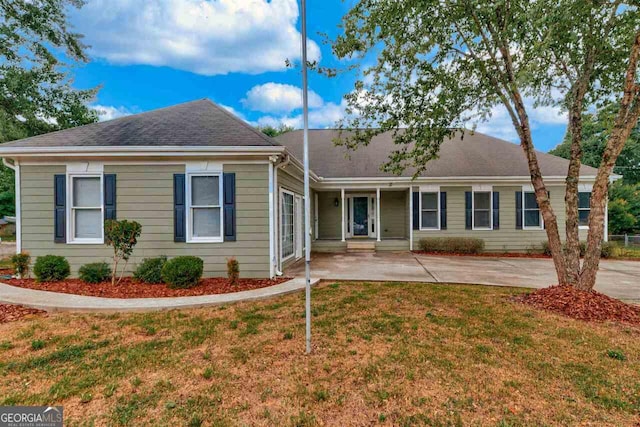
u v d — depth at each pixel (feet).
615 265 30.32
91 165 22.25
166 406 7.95
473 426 7.28
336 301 17.22
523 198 39.32
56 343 11.68
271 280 21.85
